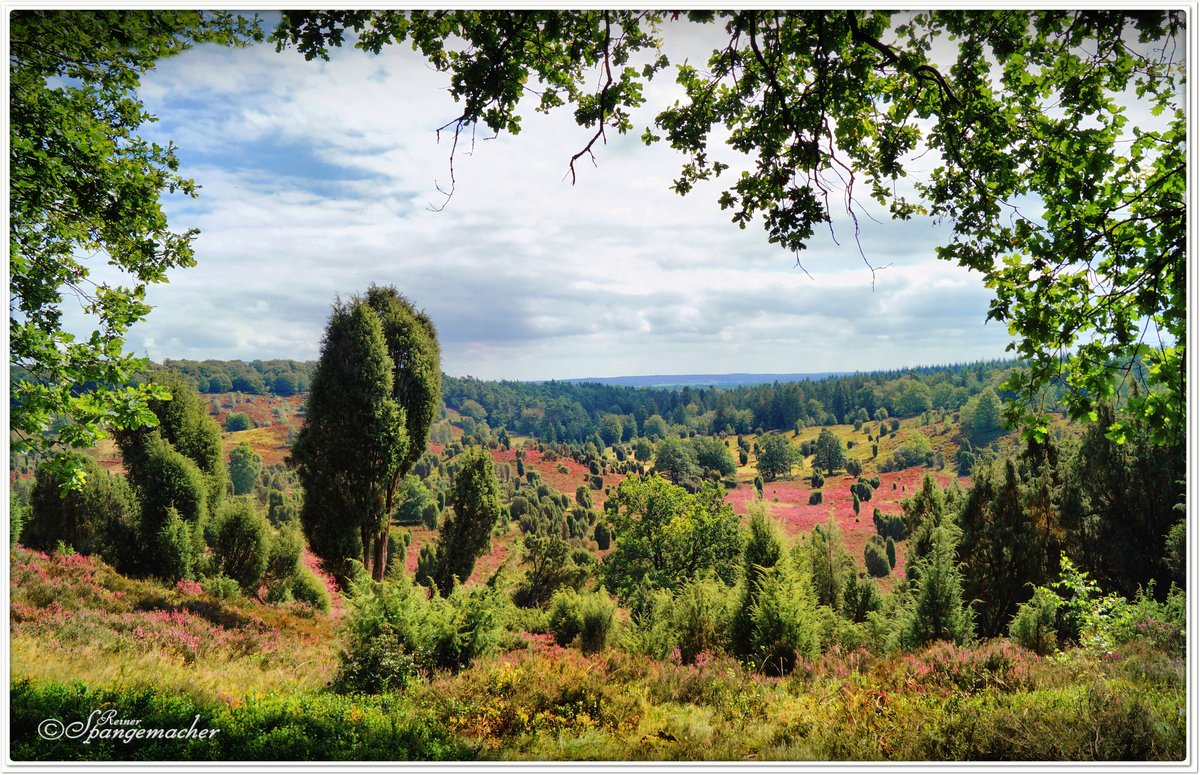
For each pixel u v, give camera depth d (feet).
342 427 71.97
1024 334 20.52
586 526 227.81
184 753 19.43
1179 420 17.72
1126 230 19.08
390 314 80.07
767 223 19.49
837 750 22.15
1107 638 33.65
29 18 23.47
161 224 32.68
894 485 299.58
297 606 73.77
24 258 28.48
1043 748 19.13
